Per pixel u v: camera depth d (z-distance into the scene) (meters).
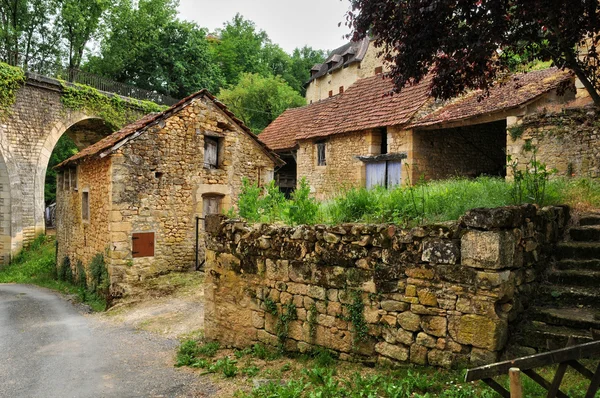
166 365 5.96
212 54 38.25
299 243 5.27
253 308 5.90
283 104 29.70
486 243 3.70
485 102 11.60
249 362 5.40
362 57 34.09
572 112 9.16
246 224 6.13
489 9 4.53
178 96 32.28
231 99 30.05
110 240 11.05
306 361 5.04
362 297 4.62
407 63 5.16
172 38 31.70
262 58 45.81
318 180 16.42
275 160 14.48
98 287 11.66
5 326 9.16
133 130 11.28
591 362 3.42
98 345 7.32
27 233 19.09
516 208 3.94
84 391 5.07
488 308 3.68
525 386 3.34
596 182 7.50
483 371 2.64
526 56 6.12
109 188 11.05
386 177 13.85
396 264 4.34
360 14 5.16
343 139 15.38
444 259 3.97
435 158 13.36
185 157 12.27
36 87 19.12
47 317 10.05
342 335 4.80
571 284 4.33
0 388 5.32
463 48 4.83
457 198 5.34
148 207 11.55
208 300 6.71
